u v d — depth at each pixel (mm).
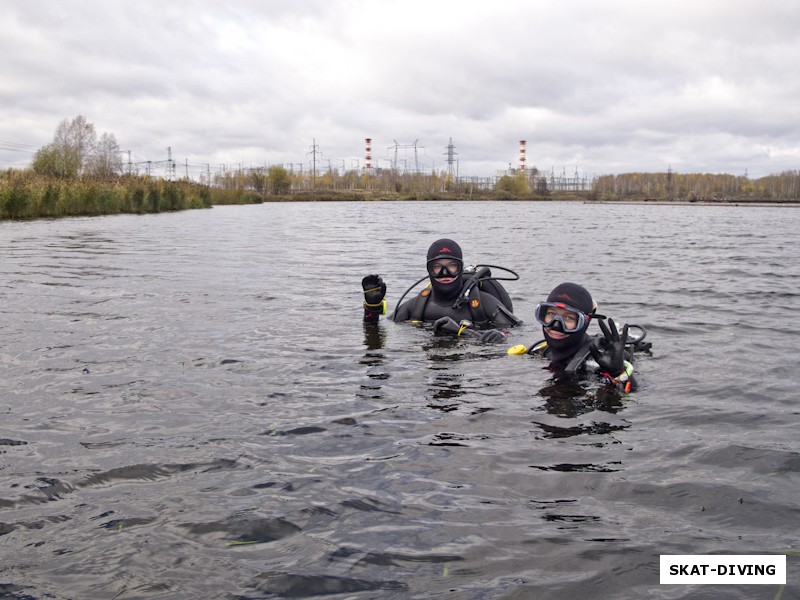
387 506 2516
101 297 7605
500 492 2645
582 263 12281
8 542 2232
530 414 3658
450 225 27781
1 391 3967
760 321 6531
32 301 7254
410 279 9922
